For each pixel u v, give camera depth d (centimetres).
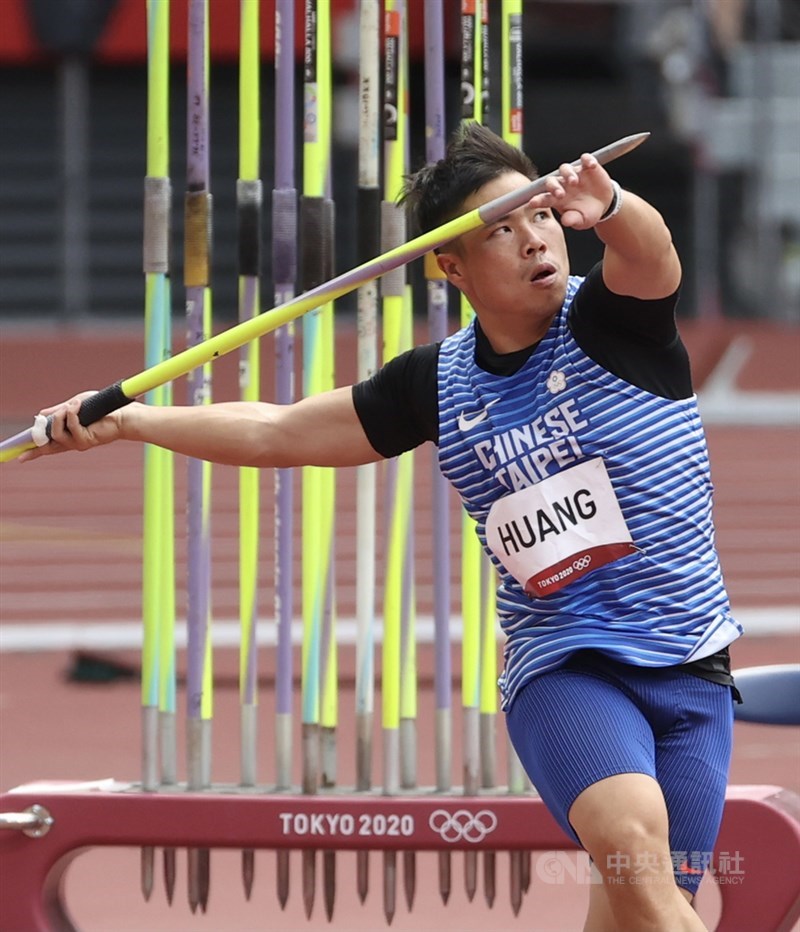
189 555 1198
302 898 1401
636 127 6738
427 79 1195
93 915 1341
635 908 791
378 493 3350
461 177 875
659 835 797
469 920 1329
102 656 2489
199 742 1199
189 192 1194
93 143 6456
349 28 5791
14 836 1160
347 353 5216
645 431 855
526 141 6781
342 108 5822
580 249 6206
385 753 1176
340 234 5838
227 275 6253
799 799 1159
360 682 1200
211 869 1499
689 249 6706
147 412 956
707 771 859
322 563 1190
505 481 877
